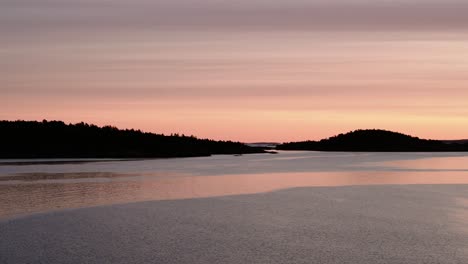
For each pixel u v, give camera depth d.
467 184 47.97
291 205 33.22
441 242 23.17
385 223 27.25
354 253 21.55
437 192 40.62
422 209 31.62
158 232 25.02
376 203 34.22
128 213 29.78
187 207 32.12
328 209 31.58
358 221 27.77
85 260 20.55
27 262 20.23
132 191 41.66
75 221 27.36
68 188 43.53
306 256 21.19
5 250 21.73
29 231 24.95
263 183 49.38
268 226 26.47
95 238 23.77
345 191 41.38
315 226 26.50
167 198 36.97
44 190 42.00
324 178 56.22
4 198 37.03
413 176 59.53
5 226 26.03
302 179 54.72
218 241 23.42
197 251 21.83
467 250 21.92
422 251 21.77
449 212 30.53
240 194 39.25
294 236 24.38
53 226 26.08
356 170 71.44
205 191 41.91
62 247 22.25
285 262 20.44
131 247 22.33
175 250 21.95
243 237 24.14
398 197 37.41
